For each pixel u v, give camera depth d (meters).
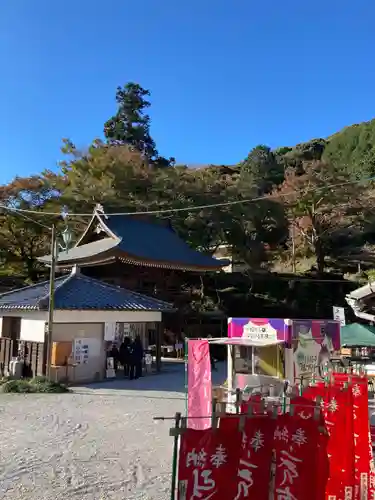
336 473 5.65
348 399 5.81
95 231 38.72
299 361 12.55
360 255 58.47
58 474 8.18
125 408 14.51
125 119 67.81
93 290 22.77
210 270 38.47
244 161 83.56
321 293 47.81
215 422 4.50
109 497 7.15
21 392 17.27
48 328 19.00
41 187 43.69
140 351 21.83
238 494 4.39
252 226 49.12
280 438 4.65
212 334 36.28
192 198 44.41
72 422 12.44
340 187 48.91
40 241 44.75
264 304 44.12
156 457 9.34
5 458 9.07
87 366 20.81
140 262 34.28
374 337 15.57
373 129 82.81
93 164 44.16
